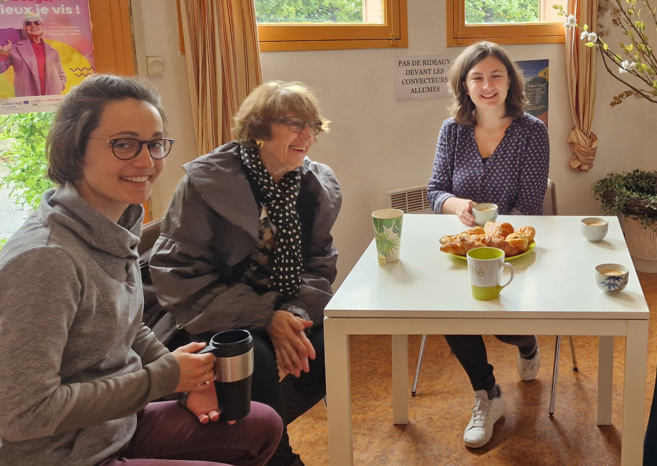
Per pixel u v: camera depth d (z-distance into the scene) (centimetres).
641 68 235
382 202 336
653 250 370
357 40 311
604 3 369
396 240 182
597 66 382
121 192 121
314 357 181
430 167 346
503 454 212
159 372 123
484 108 247
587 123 379
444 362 278
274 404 173
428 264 182
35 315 106
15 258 107
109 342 121
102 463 124
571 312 144
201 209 183
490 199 252
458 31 335
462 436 223
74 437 121
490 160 251
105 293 118
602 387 221
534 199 249
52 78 238
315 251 208
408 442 222
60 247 111
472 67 246
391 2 316
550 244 194
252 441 142
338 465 165
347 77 313
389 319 152
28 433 107
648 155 408
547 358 277
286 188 193
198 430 140
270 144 186
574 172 395
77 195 118
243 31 271
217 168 184
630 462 150
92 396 114
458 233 208
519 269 174
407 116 333
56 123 120
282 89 187
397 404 232
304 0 305
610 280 151
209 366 131
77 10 239
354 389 261
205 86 268
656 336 292
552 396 233
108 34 247
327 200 203
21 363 105
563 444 215
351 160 323
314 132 189
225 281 193
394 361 228
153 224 200
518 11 365
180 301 178
